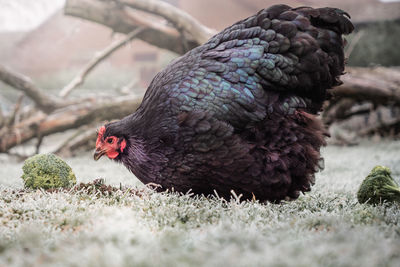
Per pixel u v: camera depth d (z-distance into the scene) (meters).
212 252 2.10
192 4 23.05
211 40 3.90
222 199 3.48
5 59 28.55
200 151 3.40
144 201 3.44
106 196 3.70
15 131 10.18
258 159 3.41
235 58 3.51
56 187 4.07
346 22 3.76
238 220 2.95
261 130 3.45
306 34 3.57
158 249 2.19
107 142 3.76
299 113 3.55
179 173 3.55
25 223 2.80
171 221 2.96
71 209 3.12
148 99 3.70
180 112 3.44
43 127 10.27
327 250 2.11
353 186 5.22
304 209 3.58
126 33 10.59
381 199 3.78
